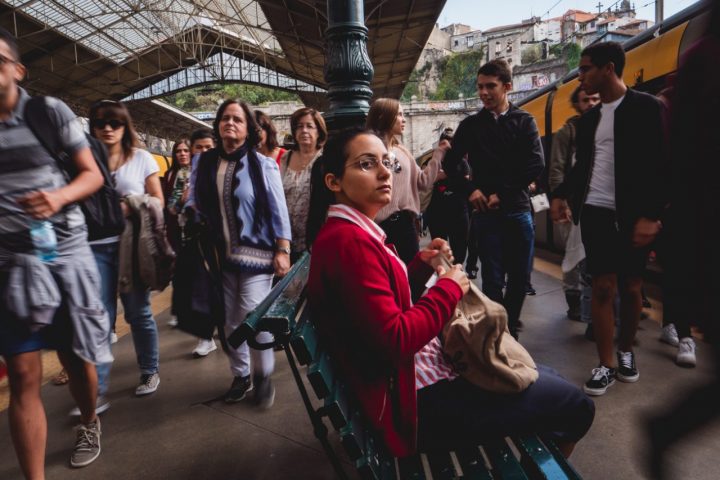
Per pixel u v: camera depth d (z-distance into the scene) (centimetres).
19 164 173
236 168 262
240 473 212
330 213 137
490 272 322
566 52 6100
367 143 131
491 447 147
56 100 184
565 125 367
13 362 177
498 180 315
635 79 520
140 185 292
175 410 274
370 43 1773
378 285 121
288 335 124
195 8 1870
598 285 274
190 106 6950
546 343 352
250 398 284
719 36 103
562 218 324
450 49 8762
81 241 196
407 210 306
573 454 211
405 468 142
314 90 3030
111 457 230
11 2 1473
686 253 111
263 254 268
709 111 104
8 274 173
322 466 213
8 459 232
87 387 228
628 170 255
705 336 110
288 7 1554
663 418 116
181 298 262
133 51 2131
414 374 133
